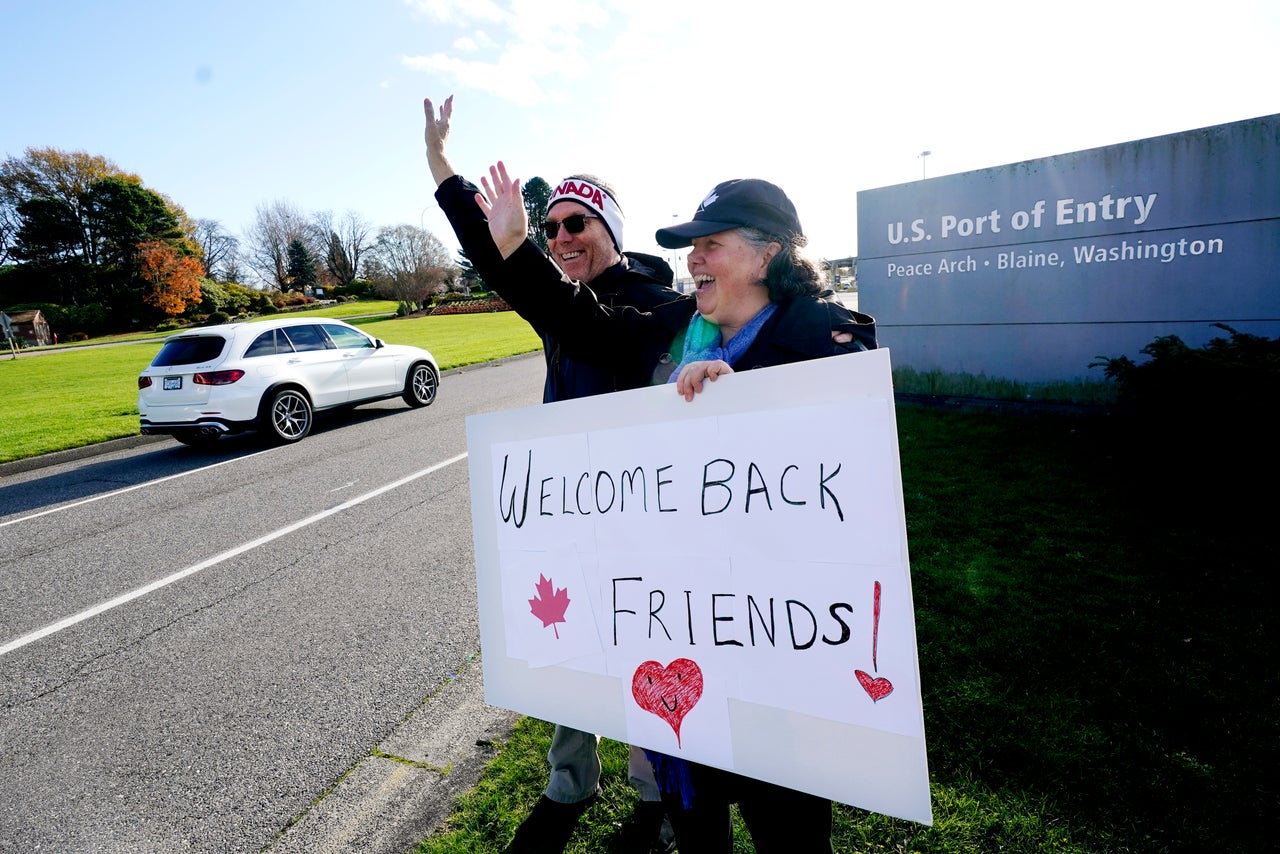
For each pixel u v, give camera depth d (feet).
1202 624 8.31
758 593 3.85
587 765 6.25
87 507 19.29
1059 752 6.42
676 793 4.30
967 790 6.12
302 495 19.07
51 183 193.36
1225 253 17.21
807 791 3.73
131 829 6.97
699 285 4.48
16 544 16.26
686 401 4.05
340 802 7.15
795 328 4.16
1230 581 9.31
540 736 7.79
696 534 4.05
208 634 11.15
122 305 186.80
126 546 15.66
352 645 10.48
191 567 14.16
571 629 4.58
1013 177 20.10
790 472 3.73
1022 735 6.68
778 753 3.81
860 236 23.18
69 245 189.67
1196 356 13.20
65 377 64.85
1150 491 12.95
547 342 6.12
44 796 7.55
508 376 43.52
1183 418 12.84
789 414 3.72
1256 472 11.66
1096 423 18.24
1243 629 8.14
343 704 8.93
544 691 4.73
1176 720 6.72
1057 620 8.64
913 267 22.29
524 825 6.21
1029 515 12.27
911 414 21.56
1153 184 17.95
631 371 5.32
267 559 14.37
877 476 3.48
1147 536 10.99
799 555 3.71
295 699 9.11
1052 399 20.21
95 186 188.03
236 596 12.58
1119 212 18.52
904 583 3.43
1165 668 7.52
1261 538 10.57
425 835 6.57
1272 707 6.79
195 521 17.26
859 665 3.55
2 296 187.01
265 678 9.68
